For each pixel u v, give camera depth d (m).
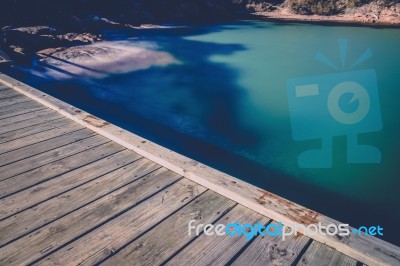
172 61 12.34
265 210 2.33
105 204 2.50
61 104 4.29
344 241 2.01
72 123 3.91
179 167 2.86
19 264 1.96
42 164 3.04
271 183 5.64
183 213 2.39
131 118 8.05
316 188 5.52
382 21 18.67
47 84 9.90
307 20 19.70
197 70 11.50
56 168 2.98
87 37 14.68
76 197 2.58
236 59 12.73
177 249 2.07
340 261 1.95
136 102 8.96
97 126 3.68
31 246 2.10
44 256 2.02
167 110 8.54
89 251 2.06
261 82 10.52
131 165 3.03
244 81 10.62
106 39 14.94
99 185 2.73
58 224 2.29
